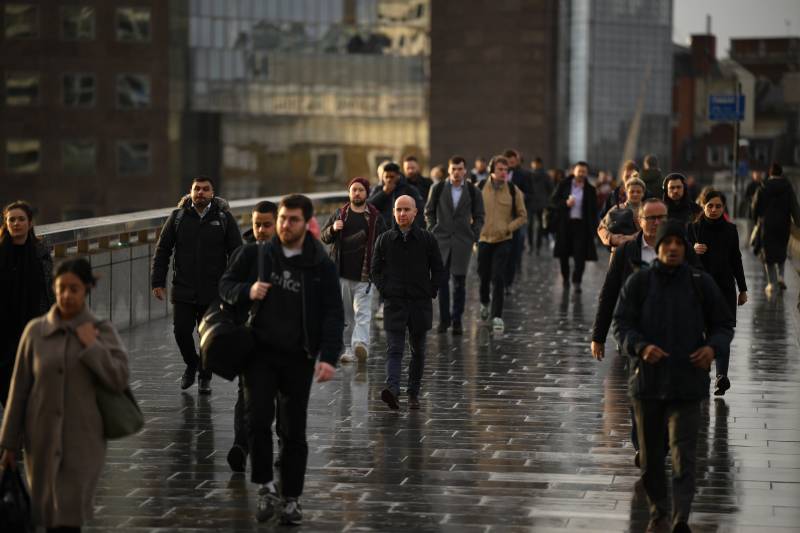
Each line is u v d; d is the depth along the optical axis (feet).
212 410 89.61
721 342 57.62
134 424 52.54
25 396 52.37
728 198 374.43
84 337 51.70
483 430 83.20
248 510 62.75
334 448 77.36
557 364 112.47
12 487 51.96
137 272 135.64
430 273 91.76
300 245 60.70
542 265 231.50
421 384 101.71
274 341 59.72
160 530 59.21
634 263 68.08
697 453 76.33
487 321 144.56
